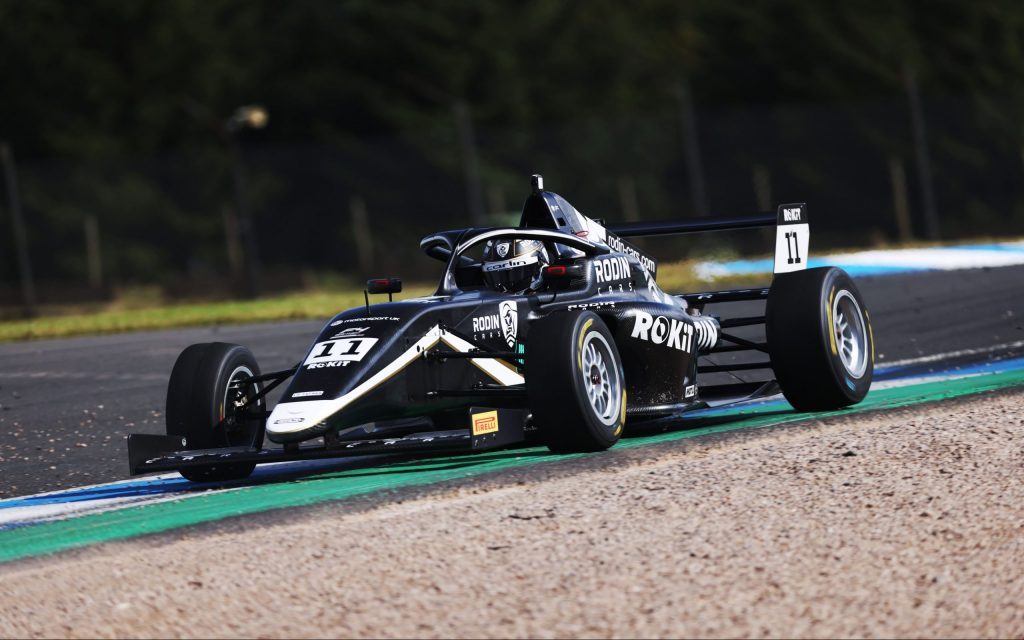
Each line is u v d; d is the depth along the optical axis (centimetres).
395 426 2516
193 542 1817
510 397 2392
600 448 2333
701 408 2708
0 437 3272
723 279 7419
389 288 2509
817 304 2727
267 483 2394
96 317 8531
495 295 2512
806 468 1995
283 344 5178
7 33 19962
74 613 1489
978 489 1803
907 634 1291
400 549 1670
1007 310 4856
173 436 2373
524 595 1459
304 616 1432
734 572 1503
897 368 3634
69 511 2227
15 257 19250
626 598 1431
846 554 1548
